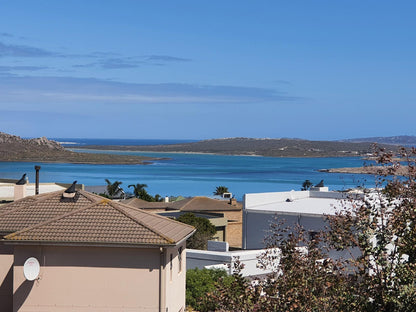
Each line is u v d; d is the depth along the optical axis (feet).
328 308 53.16
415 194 55.62
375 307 53.83
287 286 54.19
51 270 74.64
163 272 73.87
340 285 54.85
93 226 76.02
